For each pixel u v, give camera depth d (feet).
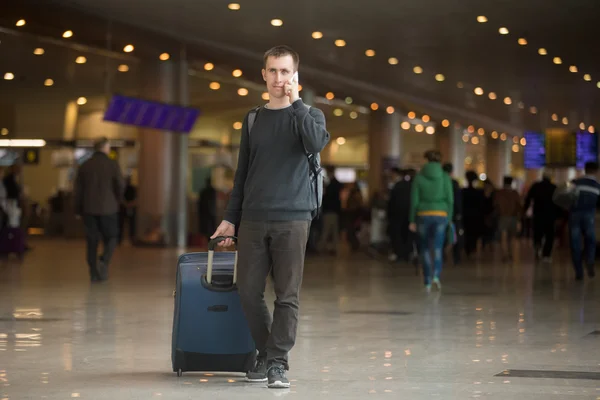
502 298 40.19
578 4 64.28
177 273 19.63
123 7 68.08
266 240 18.89
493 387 19.06
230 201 19.56
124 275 52.95
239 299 19.39
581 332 28.66
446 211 45.21
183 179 89.56
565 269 59.77
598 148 131.75
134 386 18.98
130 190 102.06
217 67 92.79
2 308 35.27
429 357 23.40
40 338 26.84
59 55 85.05
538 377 20.34
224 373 20.62
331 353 24.09
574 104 126.62
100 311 34.30
